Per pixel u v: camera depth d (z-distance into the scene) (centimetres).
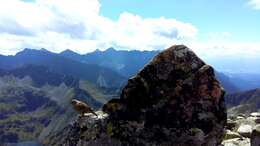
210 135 1539
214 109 1566
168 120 1552
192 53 1644
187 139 1527
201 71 1596
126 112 1591
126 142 1549
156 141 1535
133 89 1603
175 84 1588
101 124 1595
